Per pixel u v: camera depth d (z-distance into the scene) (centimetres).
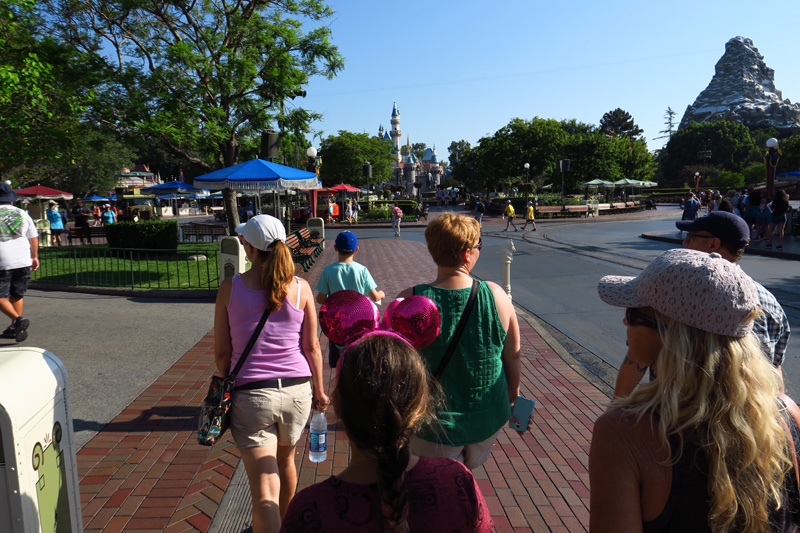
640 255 1570
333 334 178
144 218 3075
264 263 265
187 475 366
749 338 123
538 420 460
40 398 198
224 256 757
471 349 216
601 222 3141
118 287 1021
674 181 9612
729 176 7244
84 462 384
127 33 1519
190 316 819
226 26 1568
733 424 113
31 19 1378
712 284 117
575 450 406
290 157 2223
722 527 112
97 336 705
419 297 192
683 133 9938
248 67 1456
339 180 6334
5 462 179
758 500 112
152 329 741
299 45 1577
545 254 1620
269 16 1636
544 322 819
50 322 777
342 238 462
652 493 118
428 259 1581
